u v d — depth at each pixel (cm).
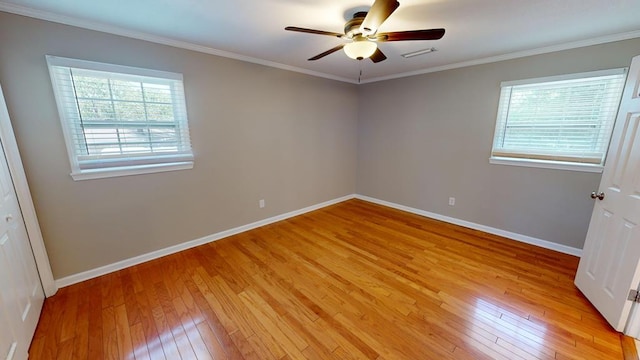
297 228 350
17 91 185
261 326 176
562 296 205
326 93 409
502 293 209
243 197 333
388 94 416
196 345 161
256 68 319
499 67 297
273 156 357
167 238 274
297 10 184
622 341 161
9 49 180
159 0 170
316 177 423
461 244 299
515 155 304
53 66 196
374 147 452
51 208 207
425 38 179
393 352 155
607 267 181
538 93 279
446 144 358
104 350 157
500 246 293
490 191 325
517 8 179
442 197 374
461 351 155
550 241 286
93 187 225
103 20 202
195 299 204
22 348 146
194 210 291
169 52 249
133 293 211
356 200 484
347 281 228
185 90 265
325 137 423
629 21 199
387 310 191
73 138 213
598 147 252
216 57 282
